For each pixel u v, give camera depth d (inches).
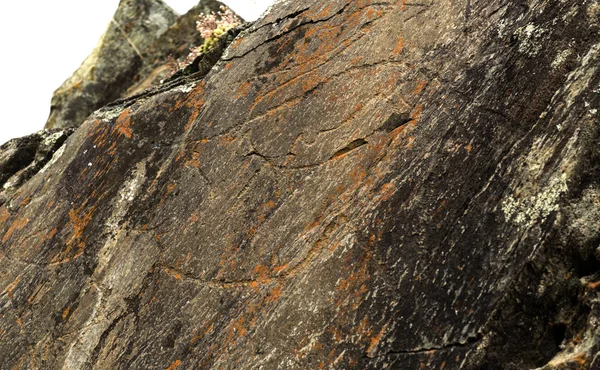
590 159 145.4
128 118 226.7
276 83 201.3
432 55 177.9
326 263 163.8
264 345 162.9
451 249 150.2
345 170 174.6
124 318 191.8
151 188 208.4
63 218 224.8
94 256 209.9
